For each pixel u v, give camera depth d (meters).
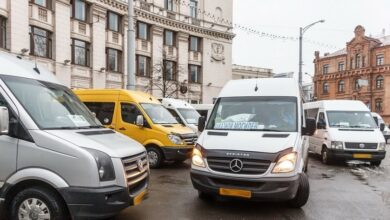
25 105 5.34
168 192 8.25
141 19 31.58
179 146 11.40
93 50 27.12
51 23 23.55
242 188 6.34
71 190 4.98
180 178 9.98
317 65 67.88
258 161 6.33
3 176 5.16
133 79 15.98
